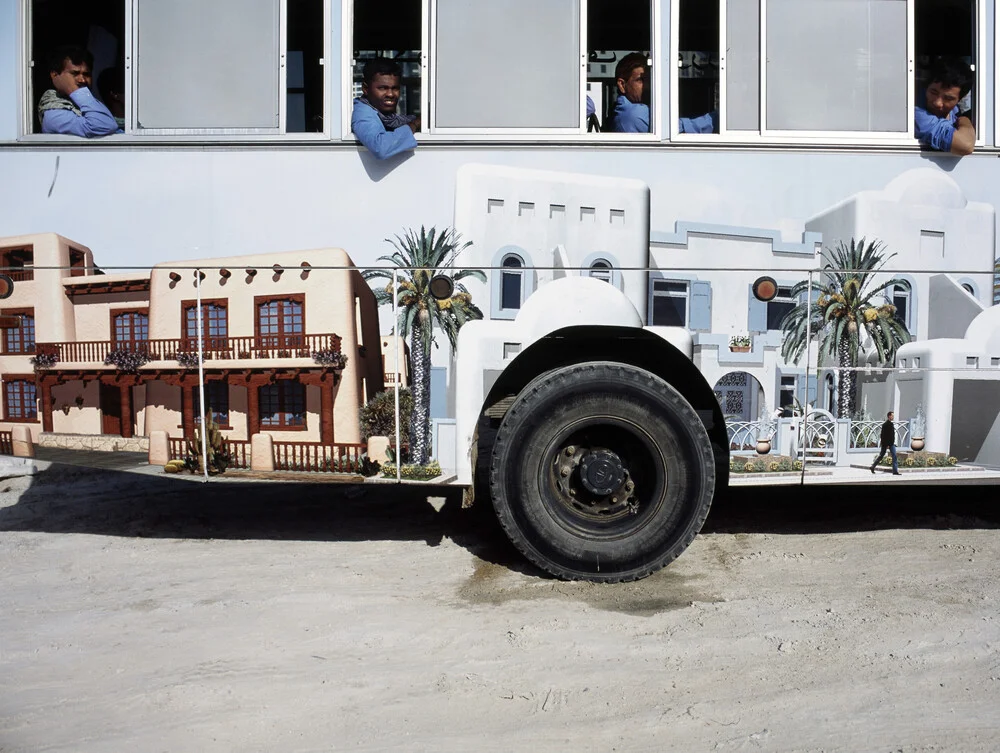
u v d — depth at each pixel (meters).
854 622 3.32
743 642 3.13
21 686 2.87
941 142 4.68
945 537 4.81
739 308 4.31
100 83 4.69
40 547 4.88
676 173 4.67
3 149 4.55
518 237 4.39
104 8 4.68
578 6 4.79
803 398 4.23
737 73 4.73
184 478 4.27
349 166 4.61
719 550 4.59
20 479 6.53
